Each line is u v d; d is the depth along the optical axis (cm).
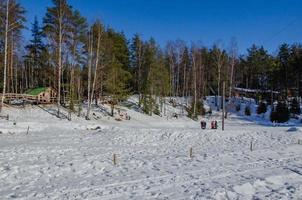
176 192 1539
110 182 1728
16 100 5322
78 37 5262
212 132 3856
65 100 5828
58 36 5016
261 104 7575
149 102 6475
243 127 5197
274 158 2511
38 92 5725
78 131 3947
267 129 4441
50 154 2475
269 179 1809
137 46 7662
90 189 1588
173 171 1997
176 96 8494
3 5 4356
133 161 2295
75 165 2117
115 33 6962
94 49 5350
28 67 8019
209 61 9519
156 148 3025
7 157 2303
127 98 6700
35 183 1711
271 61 9819
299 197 1491
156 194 1505
